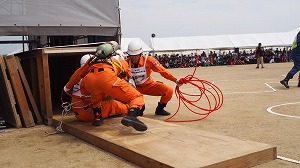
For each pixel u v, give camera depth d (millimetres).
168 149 3799
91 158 4105
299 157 3764
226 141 4043
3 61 6125
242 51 42469
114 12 7730
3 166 3963
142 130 4484
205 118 6285
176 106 8086
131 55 6270
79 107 5734
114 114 6109
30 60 7008
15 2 6879
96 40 9047
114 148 4199
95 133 4801
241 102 8086
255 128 5223
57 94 9133
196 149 3746
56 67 8977
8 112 6719
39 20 7078
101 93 5195
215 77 17203
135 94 4711
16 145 4949
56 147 4730
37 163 4012
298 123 5445
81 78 5383
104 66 4910
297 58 10219
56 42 11070
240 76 17031
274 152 3752
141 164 3686
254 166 3562
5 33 6824
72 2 7340
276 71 19938
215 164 3262
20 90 6266
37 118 6543
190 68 34594
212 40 38969
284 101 7887
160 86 6629
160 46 38281
